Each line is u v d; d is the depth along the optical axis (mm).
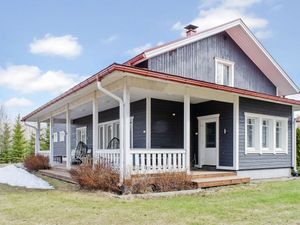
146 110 11727
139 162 9336
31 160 15414
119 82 8562
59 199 7234
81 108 14484
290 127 13680
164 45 11094
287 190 8836
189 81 9000
